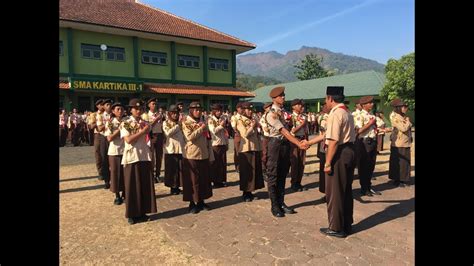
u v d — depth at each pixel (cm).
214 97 2591
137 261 359
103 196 646
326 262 349
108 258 368
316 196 627
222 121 718
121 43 2169
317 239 411
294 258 359
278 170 507
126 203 476
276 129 497
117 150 581
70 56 1961
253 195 639
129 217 476
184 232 444
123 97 2189
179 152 657
